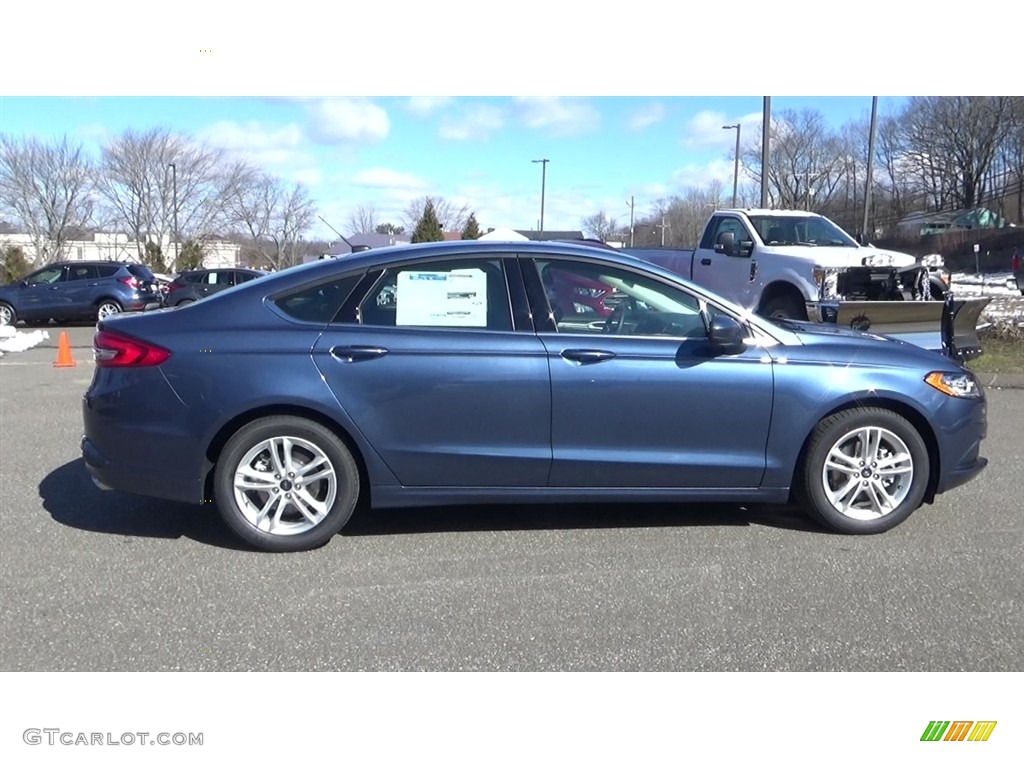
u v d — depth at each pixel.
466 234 44.41
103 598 4.50
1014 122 45.44
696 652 3.98
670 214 57.22
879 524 5.37
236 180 45.88
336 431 5.05
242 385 4.91
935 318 10.10
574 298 5.16
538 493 5.15
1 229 44.88
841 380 5.20
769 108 20.69
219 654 3.96
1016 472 6.82
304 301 5.09
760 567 4.90
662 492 5.21
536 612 4.35
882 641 4.07
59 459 7.22
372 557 5.05
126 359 5.00
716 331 4.98
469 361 5.00
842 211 47.69
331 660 3.92
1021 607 4.40
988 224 43.47
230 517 5.03
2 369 13.60
